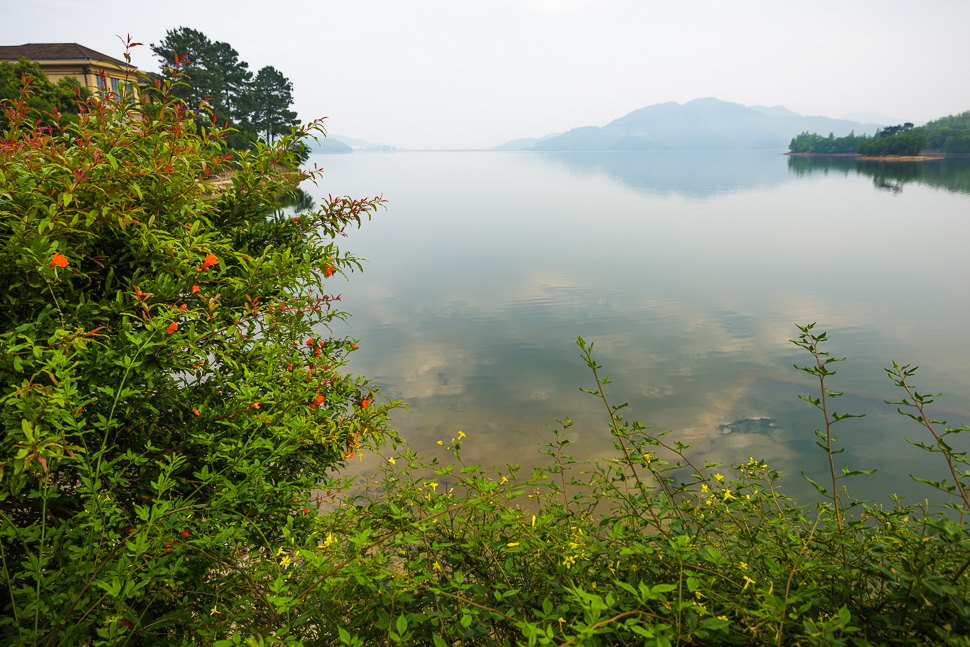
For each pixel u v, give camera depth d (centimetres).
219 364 296
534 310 1720
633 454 222
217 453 229
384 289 2025
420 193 7238
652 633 122
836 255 2809
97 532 188
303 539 217
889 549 159
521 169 17075
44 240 221
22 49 4238
